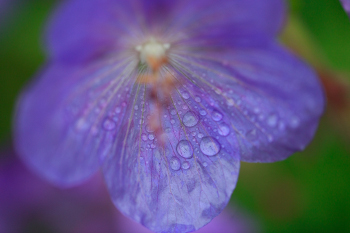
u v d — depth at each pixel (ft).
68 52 0.33
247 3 0.32
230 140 0.34
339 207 0.45
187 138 0.35
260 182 0.45
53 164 0.35
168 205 0.34
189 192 0.34
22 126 0.34
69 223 0.45
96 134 0.35
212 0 0.33
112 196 0.35
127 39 0.34
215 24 0.34
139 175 0.35
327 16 0.44
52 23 0.31
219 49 0.34
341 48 0.44
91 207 0.44
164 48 0.36
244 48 0.34
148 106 0.35
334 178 0.45
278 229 0.46
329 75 0.40
